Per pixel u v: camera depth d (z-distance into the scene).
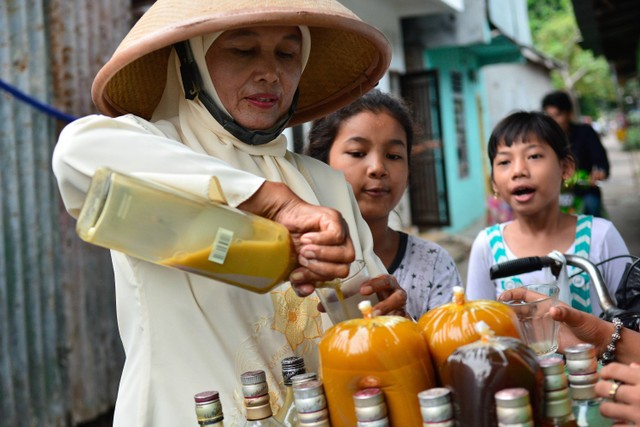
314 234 1.52
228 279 1.55
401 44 11.76
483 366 1.22
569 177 3.06
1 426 4.31
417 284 2.70
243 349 1.79
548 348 1.71
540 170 2.94
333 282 1.64
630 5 11.59
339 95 2.31
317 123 2.88
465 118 15.77
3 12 4.42
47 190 4.66
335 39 2.14
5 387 4.36
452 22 12.38
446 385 1.28
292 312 1.87
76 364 4.82
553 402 1.29
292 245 1.56
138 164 1.61
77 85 4.86
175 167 1.62
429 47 12.53
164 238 1.50
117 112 2.08
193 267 1.52
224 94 1.85
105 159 1.60
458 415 1.25
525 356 1.25
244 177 1.63
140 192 1.46
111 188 1.44
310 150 2.89
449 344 1.36
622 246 2.93
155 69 2.03
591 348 1.43
